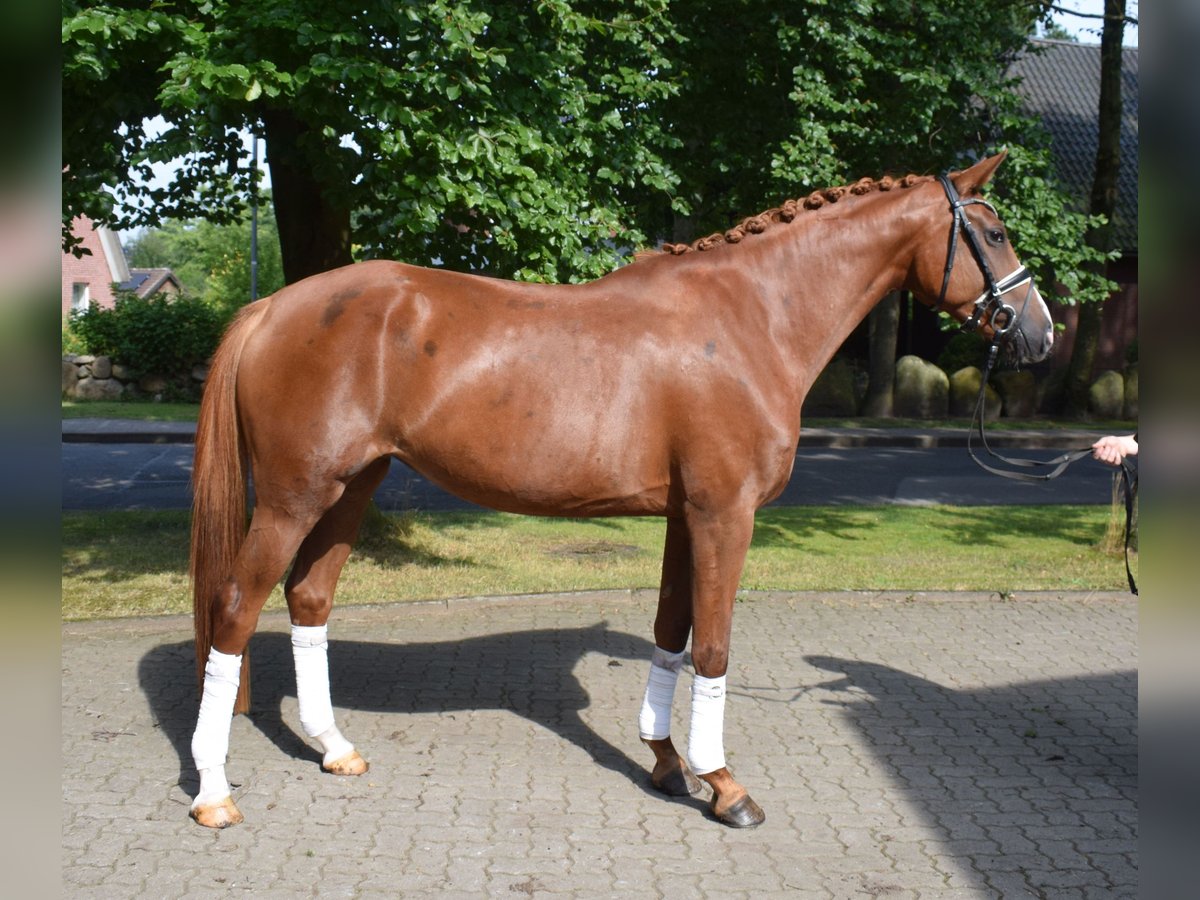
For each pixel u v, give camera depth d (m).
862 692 4.88
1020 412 19.83
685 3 7.61
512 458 3.36
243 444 3.53
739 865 3.22
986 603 6.56
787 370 3.52
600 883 3.08
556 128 5.82
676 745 4.16
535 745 4.14
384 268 3.52
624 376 3.37
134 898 2.91
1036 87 25.05
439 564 7.24
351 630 5.65
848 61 7.48
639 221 8.39
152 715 4.32
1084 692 4.94
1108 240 17.06
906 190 3.68
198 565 3.51
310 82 4.97
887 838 3.43
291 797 3.60
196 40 4.86
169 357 20.19
